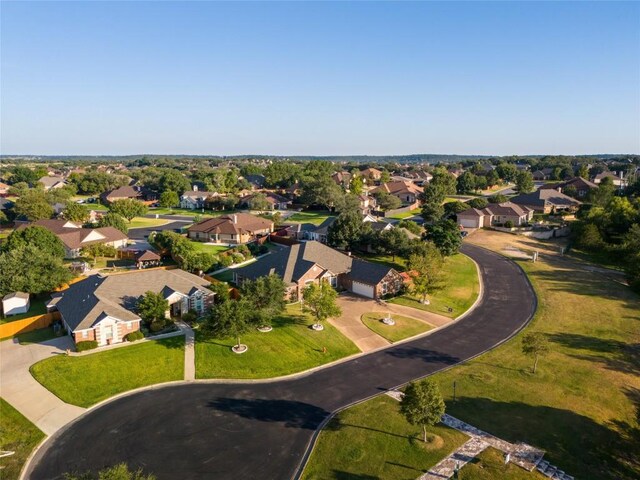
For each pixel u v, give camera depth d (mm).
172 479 28562
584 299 63250
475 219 112875
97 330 46562
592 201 124750
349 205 126188
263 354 45625
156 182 177500
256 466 29812
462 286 68750
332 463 29969
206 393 38844
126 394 38656
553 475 28656
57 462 30219
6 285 57469
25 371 41875
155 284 56156
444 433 32906
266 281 51938
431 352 47062
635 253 72312
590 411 36062
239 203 152000
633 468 29688
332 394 38750
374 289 62656
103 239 89250
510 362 44469
